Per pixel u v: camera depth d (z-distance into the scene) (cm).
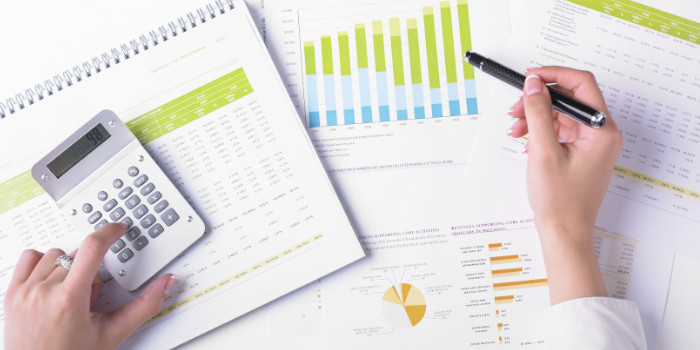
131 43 59
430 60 59
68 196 54
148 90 58
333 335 53
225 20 59
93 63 59
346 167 57
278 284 53
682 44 58
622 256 54
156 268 53
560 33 59
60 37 61
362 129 58
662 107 57
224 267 54
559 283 47
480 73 59
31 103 58
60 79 59
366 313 53
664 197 55
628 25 59
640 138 56
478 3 60
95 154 54
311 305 54
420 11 60
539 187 49
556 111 55
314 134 58
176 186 56
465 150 57
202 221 54
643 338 47
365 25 60
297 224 54
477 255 54
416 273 54
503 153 56
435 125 58
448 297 54
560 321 46
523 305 53
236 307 53
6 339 48
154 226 53
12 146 57
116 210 54
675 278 53
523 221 55
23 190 56
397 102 59
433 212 56
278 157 56
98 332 49
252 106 57
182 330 53
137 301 51
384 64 60
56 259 51
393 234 55
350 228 54
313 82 59
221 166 56
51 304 47
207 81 58
